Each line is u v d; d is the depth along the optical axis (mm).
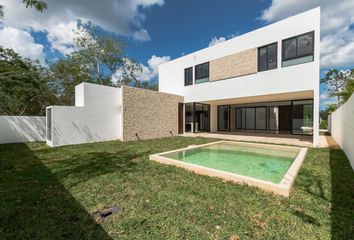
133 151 8156
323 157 6531
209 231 2441
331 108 21734
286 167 6184
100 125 11531
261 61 10789
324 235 2328
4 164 5969
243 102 15508
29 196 3506
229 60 12297
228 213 2879
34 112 17391
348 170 4996
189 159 7418
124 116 11766
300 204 3131
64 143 10070
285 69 9711
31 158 6895
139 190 3811
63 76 20250
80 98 11266
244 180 4129
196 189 3838
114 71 26984
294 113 13945
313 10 8789
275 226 2533
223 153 8633
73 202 3283
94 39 24109
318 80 8734
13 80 12891
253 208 3020
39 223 2635
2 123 11453
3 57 13945
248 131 17203
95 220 2711
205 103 16359
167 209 3021
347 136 6469
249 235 2357
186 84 15469
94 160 6516
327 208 3002
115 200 3361
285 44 9742
